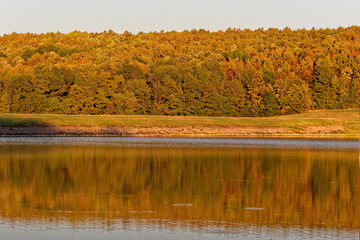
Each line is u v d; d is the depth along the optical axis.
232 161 136.50
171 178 105.44
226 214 73.69
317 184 100.44
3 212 72.81
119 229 65.00
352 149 180.38
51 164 124.62
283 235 63.12
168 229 65.31
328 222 69.88
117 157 142.12
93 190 90.44
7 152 150.75
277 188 95.25
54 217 70.31
